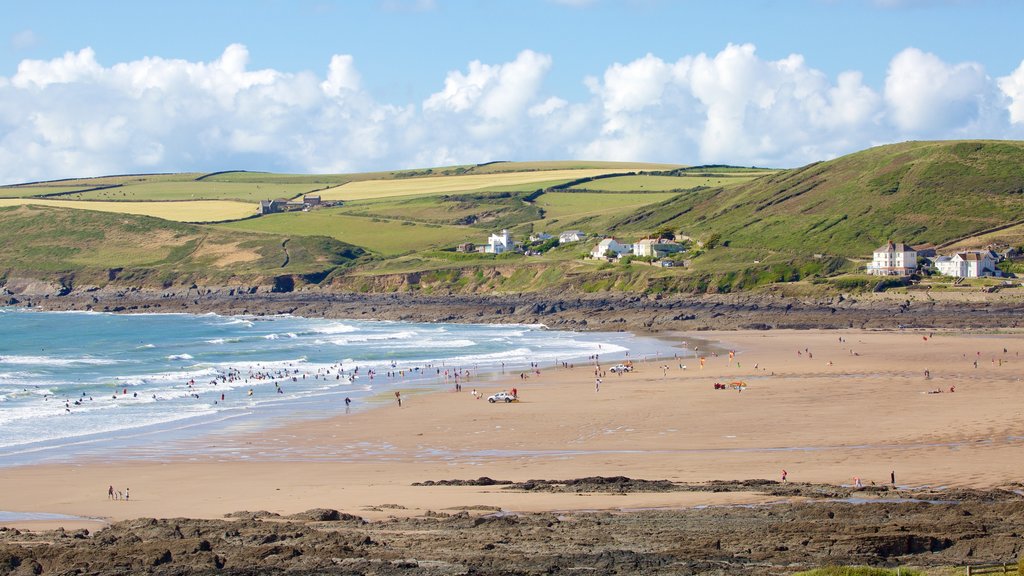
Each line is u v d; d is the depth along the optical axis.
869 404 89.50
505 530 48.19
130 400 104.12
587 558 42.38
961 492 53.19
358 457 73.06
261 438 81.50
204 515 54.47
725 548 44.12
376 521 51.22
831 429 77.44
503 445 76.25
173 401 103.69
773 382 108.69
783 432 77.00
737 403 92.94
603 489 57.91
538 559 42.41
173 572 41.44
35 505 58.09
